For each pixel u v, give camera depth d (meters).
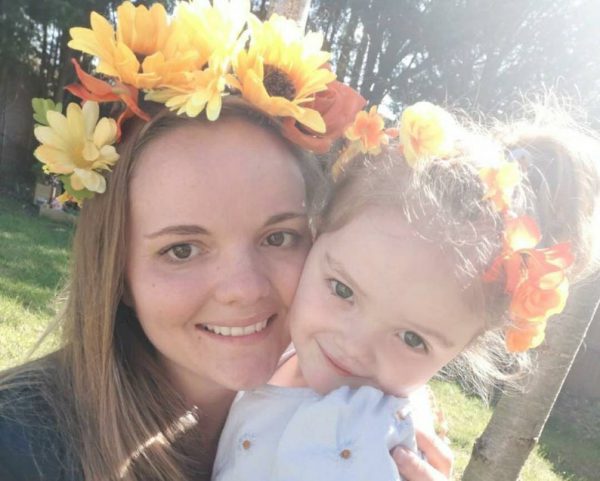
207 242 0.31
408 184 0.30
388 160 0.33
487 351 0.35
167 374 0.35
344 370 0.32
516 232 0.30
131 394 0.33
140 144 0.31
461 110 0.50
